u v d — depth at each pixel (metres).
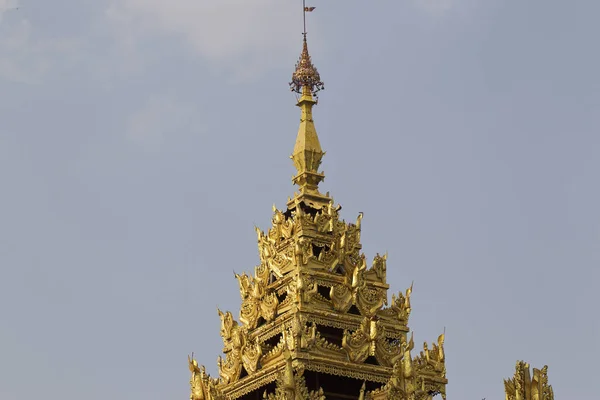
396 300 93.69
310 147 97.75
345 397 89.31
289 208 97.00
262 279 94.06
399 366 85.56
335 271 93.06
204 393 90.75
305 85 99.62
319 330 90.69
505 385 87.75
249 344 92.00
